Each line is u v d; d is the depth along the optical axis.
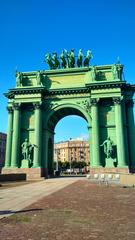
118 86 55.97
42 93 59.34
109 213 15.32
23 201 20.36
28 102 58.84
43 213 15.30
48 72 61.38
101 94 56.38
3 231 11.33
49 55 64.31
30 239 10.12
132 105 58.69
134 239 10.09
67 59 63.44
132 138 56.38
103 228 11.84
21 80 60.97
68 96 59.62
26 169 54.84
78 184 38.59
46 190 29.61
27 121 59.66
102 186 34.94
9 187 34.28
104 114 56.88
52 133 66.06
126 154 53.50
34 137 57.38
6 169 55.44
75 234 10.86
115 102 55.34
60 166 179.75
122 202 19.81
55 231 11.34
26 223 12.83
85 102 58.41
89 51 62.84
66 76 60.97
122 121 54.41
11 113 60.91
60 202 19.73
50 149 64.44
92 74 58.03
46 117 59.53
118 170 51.22
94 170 52.06
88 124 56.81
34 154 55.84
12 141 57.88
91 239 10.12
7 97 62.19
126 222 12.98
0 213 15.34
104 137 55.50
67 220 13.48
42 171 55.62
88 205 18.30
